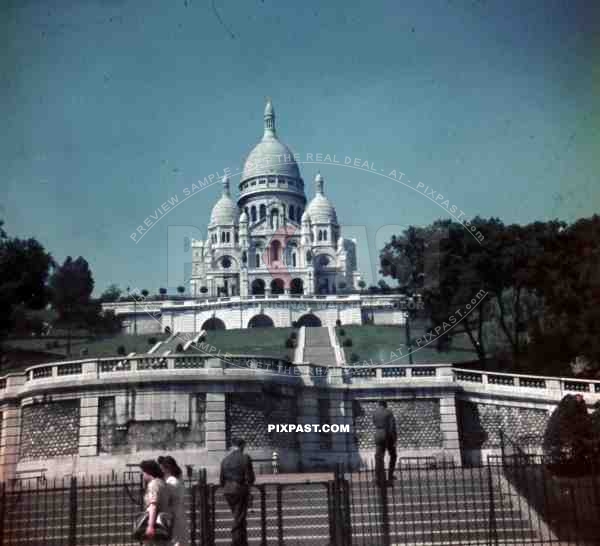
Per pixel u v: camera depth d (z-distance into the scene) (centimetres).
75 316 7112
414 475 2780
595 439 2711
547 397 3675
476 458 3650
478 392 3725
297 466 3428
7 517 2161
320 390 3600
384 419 2255
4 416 3469
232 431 3284
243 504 1708
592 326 4584
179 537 1443
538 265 4841
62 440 3303
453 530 2070
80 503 2336
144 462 1448
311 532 2012
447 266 4988
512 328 5275
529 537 2048
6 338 6328
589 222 4778
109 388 3272
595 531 1991
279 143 13662
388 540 1762
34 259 6419
